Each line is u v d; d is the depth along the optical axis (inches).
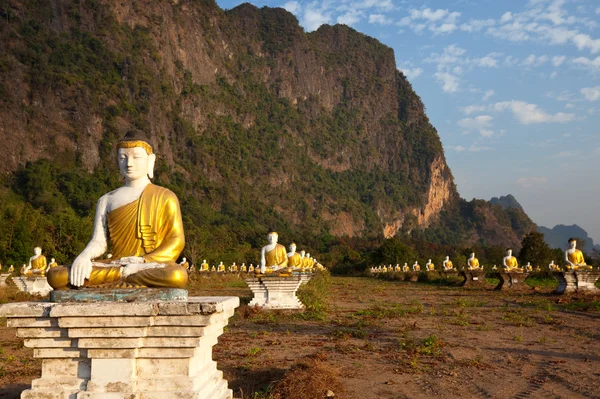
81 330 219.3
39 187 3540.8
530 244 2573.8
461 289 1358.3
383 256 3176.7
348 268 3275.1
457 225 7864.2
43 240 2064.5
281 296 741.3
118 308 216.8
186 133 5265.8
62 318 218.8
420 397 313.3
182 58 5895.7
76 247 2150.6
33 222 2060.8
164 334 220.5
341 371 372.5
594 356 429.4
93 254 251.4
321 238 4901.6
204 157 5305.1
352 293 1242.6
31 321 223.0
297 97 7613.2
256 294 753.0
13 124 3843.5
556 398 311.3
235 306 263.0
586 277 1069.8
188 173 5049.2
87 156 4087.1
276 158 6407.5
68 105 4190.5
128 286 235.3
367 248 4813.0
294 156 6688.0
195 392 218.5
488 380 351.6
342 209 6535.4
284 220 5708.7
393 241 3216.0
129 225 257.4
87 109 4244.6
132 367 219.9
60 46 4554.6
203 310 219.0
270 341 496.4
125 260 243.6
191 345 220.7
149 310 217.2
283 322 637.9
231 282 1796.3
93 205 3496.6
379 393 320.2
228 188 5285.4
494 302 925.8
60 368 225.0
